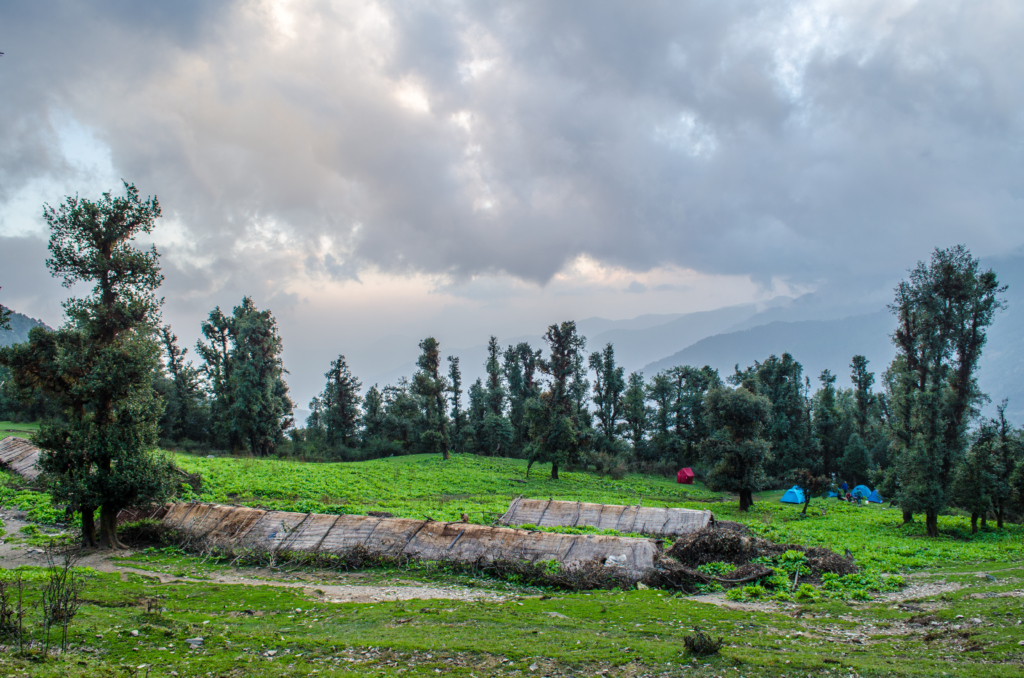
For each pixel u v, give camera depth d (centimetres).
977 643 1378
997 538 3978
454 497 5200
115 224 2753
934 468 4116
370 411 10156
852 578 2312
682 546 2558
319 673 1202
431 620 1662
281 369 8100
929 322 4541
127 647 1306
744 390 5803
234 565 2541
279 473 5100
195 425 8350
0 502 3369
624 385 10819
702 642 1348
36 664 1107
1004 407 4494
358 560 2522
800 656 1324
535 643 1441
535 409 7231
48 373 2600
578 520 3875
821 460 9019
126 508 2820
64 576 1452
